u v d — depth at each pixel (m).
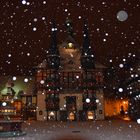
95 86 56.72
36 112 56.22
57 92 56.25
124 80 63.03
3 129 21.70
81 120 54.12
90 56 58.00
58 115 55.31
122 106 66.69
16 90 63.62
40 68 57.47
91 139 18.08
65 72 57.47
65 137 19.77
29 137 20.27
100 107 55.72
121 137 18.66
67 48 59.59
